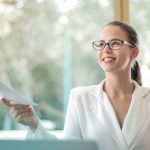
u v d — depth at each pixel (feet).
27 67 9.53
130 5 9.36
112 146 5.72
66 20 9.48
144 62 9.16
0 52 9.51
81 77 9.51
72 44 9.50
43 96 9.53
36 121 5.28
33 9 9.50
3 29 9.50
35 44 9.50
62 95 9.52
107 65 5.77
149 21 9.40
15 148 2.99
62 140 3.03
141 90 6.21
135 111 5.91
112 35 5.82
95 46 5.92
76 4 9.48
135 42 6.05
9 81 9.48
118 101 6.07
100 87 6.25
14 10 9.48
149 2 9.45
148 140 5.78
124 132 5.74
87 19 9.46
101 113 5.95
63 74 9.53
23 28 9.50
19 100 4.61
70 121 6.18
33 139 3.02
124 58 5.79
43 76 9.53
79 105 6.18
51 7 9.48
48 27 9.48
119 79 5.99
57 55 9.52
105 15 9.41
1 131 9.18
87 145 3.02
